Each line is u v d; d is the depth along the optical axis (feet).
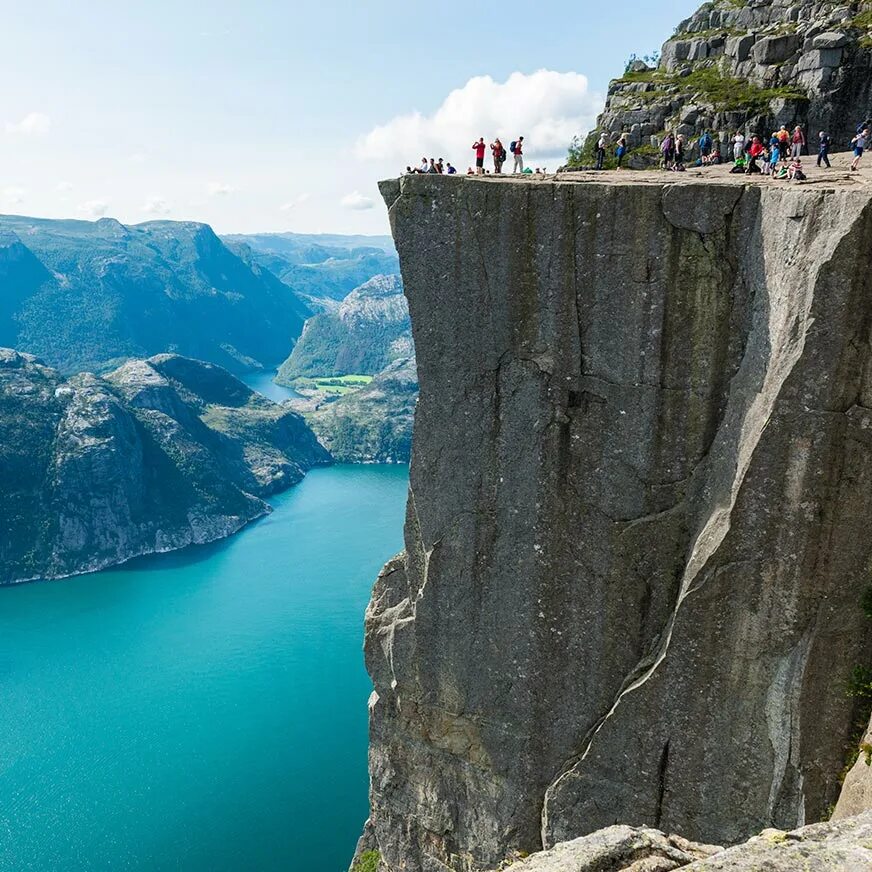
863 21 134.62
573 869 49.37
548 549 84.38
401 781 104.42
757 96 138.72
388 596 103.09
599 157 132.57
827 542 65.46
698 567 71.41
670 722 75.61
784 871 39.78
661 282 74.33
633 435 78.02
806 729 68.59
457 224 82.02
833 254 60.34
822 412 63.26
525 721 89.30
